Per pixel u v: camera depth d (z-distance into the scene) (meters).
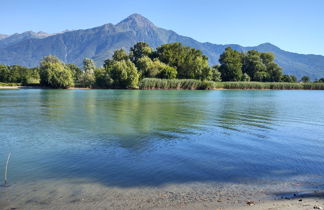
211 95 76.94
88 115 31.48
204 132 21.86
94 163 13.50
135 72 108.94
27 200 9.26
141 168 12.73
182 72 141.25
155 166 13.05
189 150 16.14
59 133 21.23
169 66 132.25
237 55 167.75
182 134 20.98
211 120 28.36
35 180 11.20
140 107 40.56
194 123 26.31
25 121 27.12
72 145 17.27
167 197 9.50
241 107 42.66
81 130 22.42
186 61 139.62
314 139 19.58
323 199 9.27
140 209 8.52
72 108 38.81
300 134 21.44
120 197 9.49
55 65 115.25
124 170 12.45
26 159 14.23
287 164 13.53
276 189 10.29
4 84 118.38
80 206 8.77
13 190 10.12
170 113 33.66
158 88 111.94
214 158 14.50
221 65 163.00
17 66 149.00
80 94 74.25
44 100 53.19
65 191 10.02
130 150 16.05
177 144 17.66
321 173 12.22
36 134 20.81
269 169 12.74
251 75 167.75
